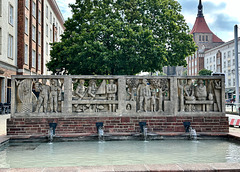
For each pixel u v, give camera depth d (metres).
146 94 10.87
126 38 23.77
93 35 23.88
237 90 23.55
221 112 11.08
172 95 10.92
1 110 22.53
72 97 10.58
